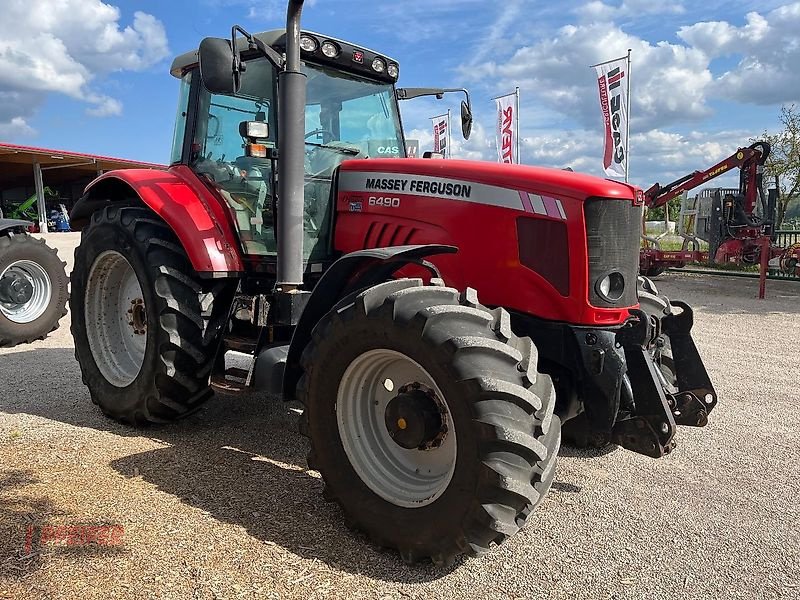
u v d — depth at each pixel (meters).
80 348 4.48
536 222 3.13
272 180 3.83
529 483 2.42
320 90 4.04
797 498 3.29
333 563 2.59
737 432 4.29
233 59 3.23
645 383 3.03
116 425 4.19
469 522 2.42
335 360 2.83
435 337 2.49
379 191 3.67
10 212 26.64
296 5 3.26
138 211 4.21
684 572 2.59
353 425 2.87
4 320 6.62
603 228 3.06
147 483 3.27
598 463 3.73
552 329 3.13
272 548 2.68
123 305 4.52
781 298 11.29
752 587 2.50
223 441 3.94
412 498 2.66
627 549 2.76
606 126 13.04
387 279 3.22
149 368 3.92
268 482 3.33
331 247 3.94
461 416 2.43
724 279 14.45
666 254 14.28
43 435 3.96
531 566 2.61
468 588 2.45
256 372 3.47
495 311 2.65
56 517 2.87
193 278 4.00
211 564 2.54
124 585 2.38
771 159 18.91
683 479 3.51
